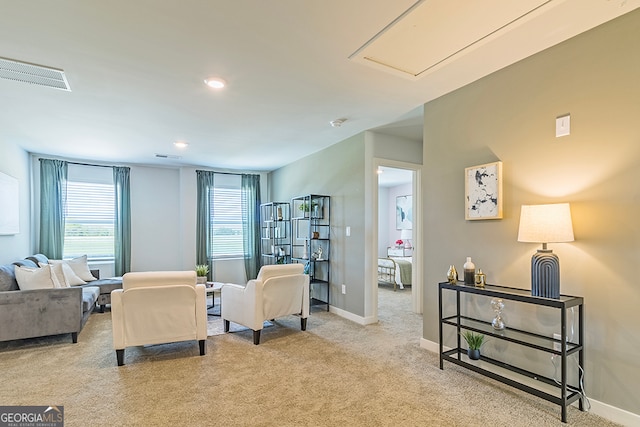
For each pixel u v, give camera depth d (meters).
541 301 2.11
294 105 3.28
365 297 4.24
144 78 2.64
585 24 2.04
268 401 2.29
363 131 4.28
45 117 3.54
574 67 2.21
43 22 1.90
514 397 2.34
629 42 1.97
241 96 3.04
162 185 6.40
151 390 2.45
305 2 1.77
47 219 5.25
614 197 2.04
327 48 2.24
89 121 3.69
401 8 1.83
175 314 3.04
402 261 6.81
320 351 3.24
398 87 2.89
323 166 5.16
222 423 2.04
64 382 2.57
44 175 5.25
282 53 2.30
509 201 2.58
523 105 2.49
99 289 4.70
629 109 1.98
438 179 3.15
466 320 2.92
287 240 6.40
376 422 2.05
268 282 3.56
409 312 4.84
